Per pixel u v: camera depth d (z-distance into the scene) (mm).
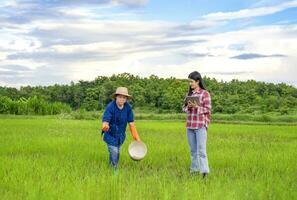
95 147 14492
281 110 65625
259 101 70375
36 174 8969
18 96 88875
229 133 24406
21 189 7613
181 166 11594
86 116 48938
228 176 9547
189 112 10570
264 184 8242
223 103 69750
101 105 82250
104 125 10383
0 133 20500
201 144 10344
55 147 14547
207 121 10508
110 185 7699
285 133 25031
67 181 7918
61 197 6945
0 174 8852
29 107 61094
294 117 49031
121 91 10359
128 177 9258
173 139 18891
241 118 51781
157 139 18516
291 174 10000
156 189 7781
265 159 12234
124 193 7398
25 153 13344
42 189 7316
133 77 87250
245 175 9984
